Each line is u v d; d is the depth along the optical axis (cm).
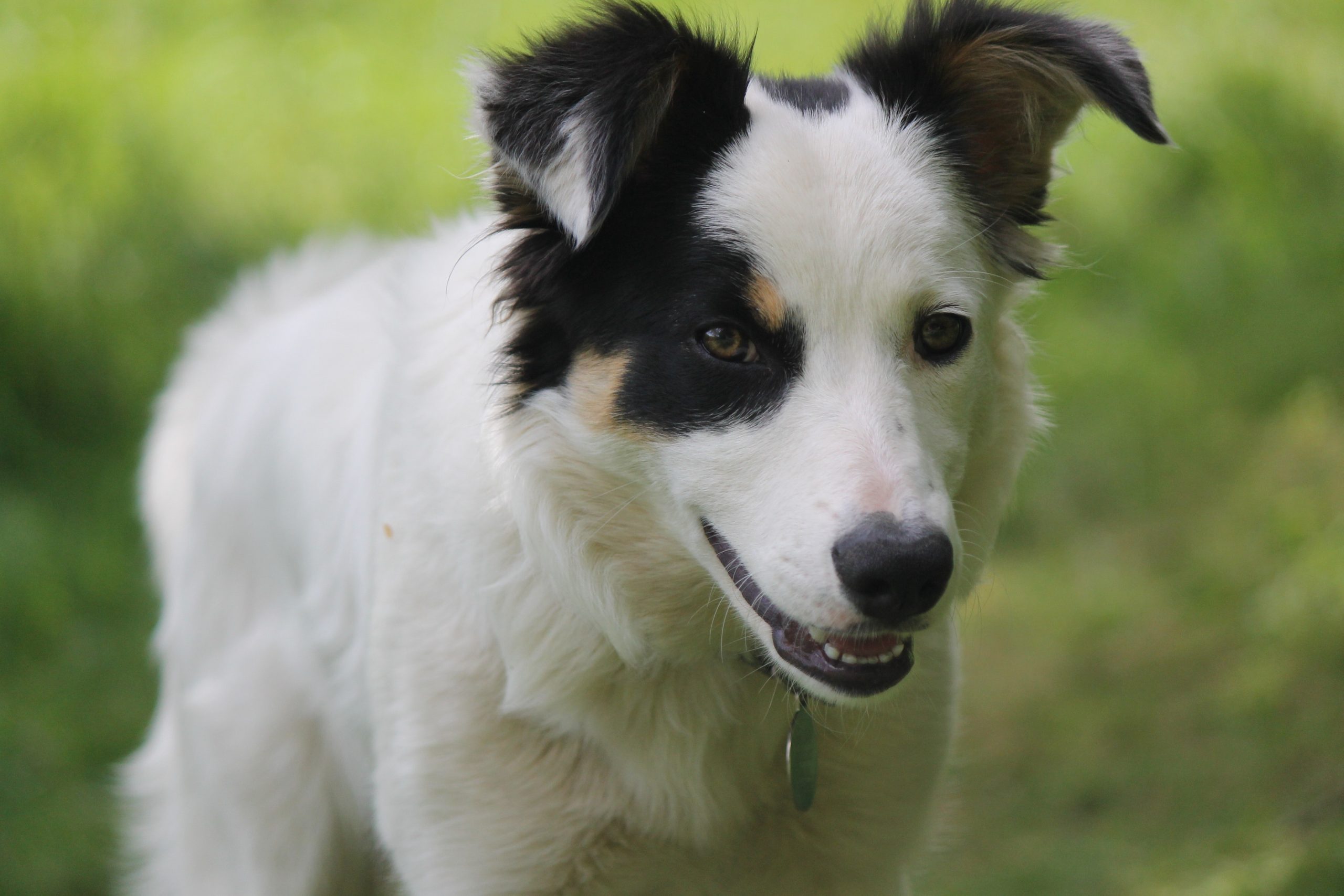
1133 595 767
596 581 376
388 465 409
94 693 691
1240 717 659
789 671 349
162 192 927
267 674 482
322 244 616
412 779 389
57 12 1112
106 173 910
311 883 474
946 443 357
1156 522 823
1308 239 968
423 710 388
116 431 807
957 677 412
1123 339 938
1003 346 405
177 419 596
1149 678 704
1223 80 1080
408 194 977
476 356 393
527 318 378
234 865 488
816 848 409
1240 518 798
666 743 387
